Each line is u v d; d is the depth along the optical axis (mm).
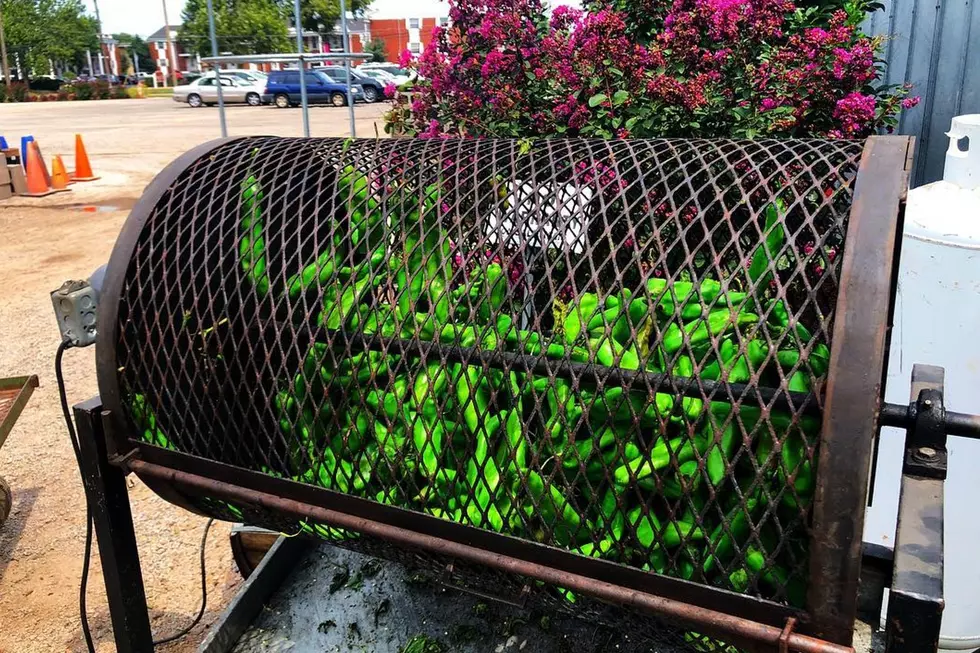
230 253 1664
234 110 23906
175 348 1643
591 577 1313
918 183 4098
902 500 1191
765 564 1192
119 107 26531
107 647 2520
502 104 3490
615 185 1666
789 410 1195
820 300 1513
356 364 1519
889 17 3982
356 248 1562
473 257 1500
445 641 2008
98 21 56188
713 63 3123
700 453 1299
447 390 1479
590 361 1302
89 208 8938
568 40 3492
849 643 1118
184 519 3189
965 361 1861
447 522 1421
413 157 1752
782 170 1367
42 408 4219
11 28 46344
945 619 2180
